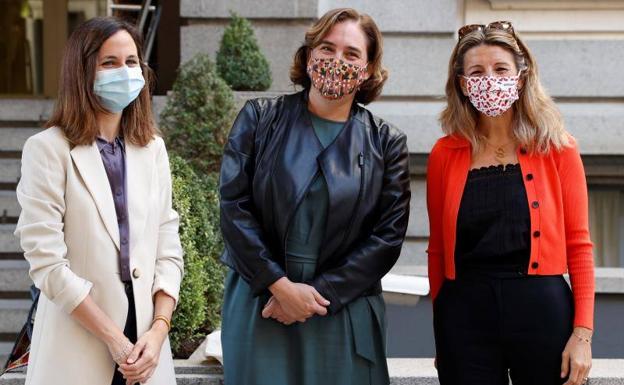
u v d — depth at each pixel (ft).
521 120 11.25
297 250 11.21
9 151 26.14
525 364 11.07
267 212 11.24
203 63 21.76
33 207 10.11
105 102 10.55
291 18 24.29
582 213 11.14
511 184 11.12
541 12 24.39
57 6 32.12
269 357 11.30
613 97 24.48
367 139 11.56
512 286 11.00
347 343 11.32
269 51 24.40
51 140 10.33
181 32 24.58
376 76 11.81
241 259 11.09
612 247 25.48
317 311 10.89
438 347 11.69
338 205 11.10
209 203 19.12
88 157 10.42
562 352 10.90
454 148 11.64
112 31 10.54
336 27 11.32
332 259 11.32
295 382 11.35
